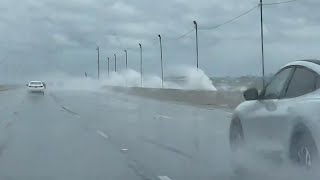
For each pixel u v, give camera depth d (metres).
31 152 13.77
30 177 10.16
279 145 8.59
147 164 11.54
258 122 9.33
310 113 7.53
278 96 9.06
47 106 37.66
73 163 11.85
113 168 11.10
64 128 20.59
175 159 12.22
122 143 15.59
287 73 9.03
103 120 24.59
